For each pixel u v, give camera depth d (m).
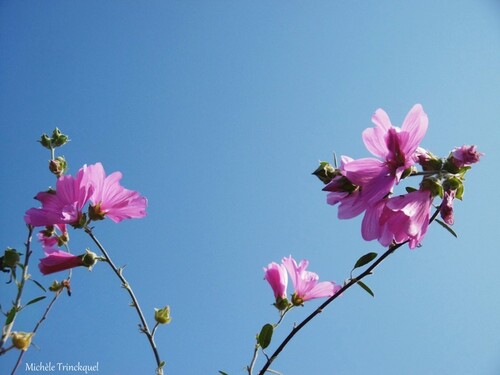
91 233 0.54
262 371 0.53
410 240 0.48
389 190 0.47
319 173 0.52
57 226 0.59
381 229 0.49
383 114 0.48
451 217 0.48
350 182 0.49
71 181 0.54
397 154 0.48
